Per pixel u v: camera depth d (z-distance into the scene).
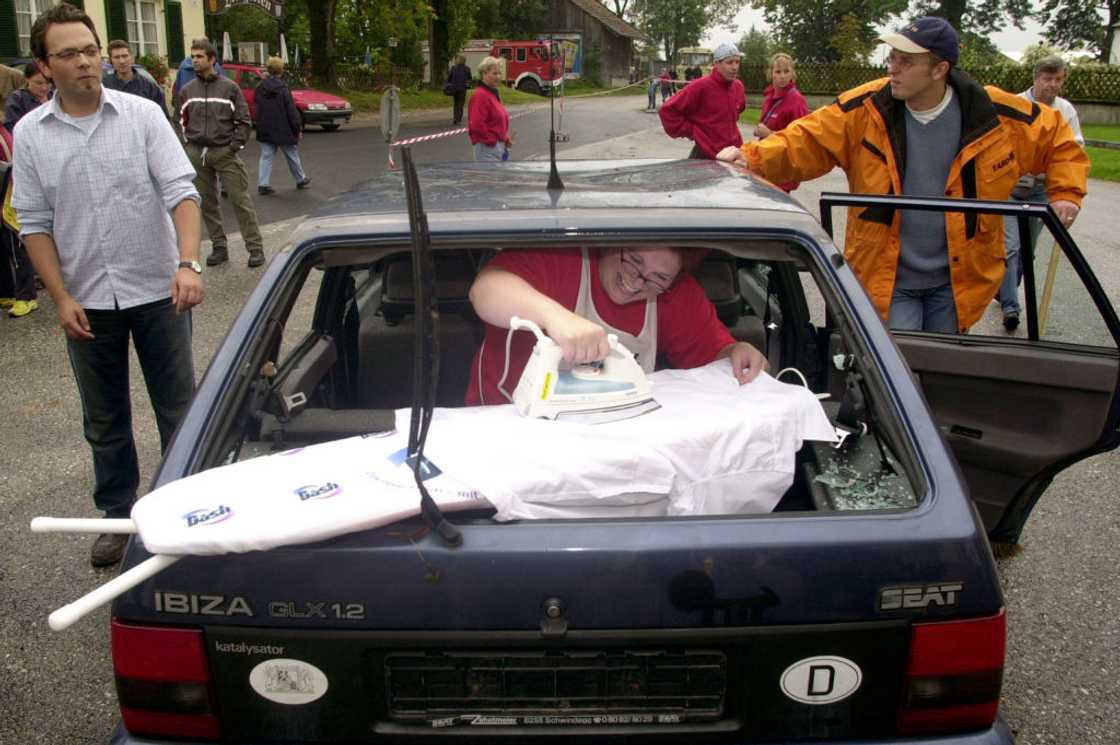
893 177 3.63
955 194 3.59
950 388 2.91
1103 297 2.63
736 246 2.19
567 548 1.62
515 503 1.70
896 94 3.52
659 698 1.69
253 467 1.75
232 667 1.67
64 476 4.47
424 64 42.50
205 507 1.61
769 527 1.65
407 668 1.68
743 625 1.64
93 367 3.54
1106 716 2.88
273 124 11.87
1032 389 2.78
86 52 3.21
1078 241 10.19
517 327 2.04
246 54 29.66
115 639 1.68
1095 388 2.69
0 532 3.95
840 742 1.71
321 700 1.69
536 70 44.84
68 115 3.31
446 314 2.83
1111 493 4.34
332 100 21.67
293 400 2.24
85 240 3.39
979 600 1.65
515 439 1.83
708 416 1.97
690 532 1.64
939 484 1.74
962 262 3.65
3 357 6.08
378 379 2.91
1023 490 2.87
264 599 1.63
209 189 7.96
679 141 20.84
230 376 1.96
